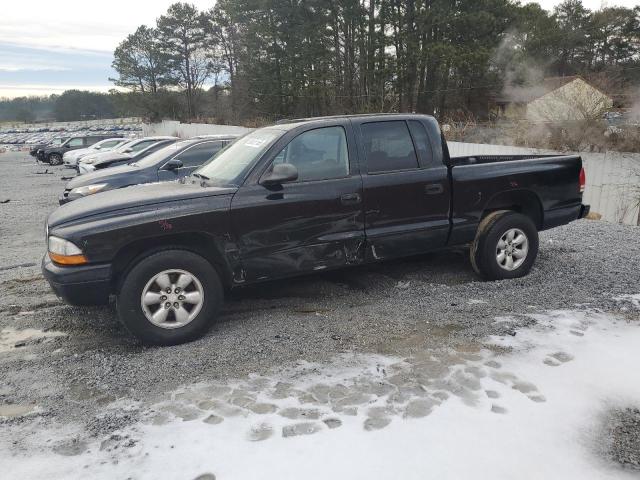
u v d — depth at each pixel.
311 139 4.87
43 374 3.94
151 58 70.50
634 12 30.88
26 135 85.44
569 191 5.98
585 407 3.29
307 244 4.78
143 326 4.26
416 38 33.38
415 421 3.14
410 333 4.42
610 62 30.75
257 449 2.92
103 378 3.83
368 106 35.03
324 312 5.01
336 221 4.86
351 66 39.00
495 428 3.07
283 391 3.53
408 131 5.26
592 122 14.31
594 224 9.13
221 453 2.89
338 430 3.07
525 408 3.28
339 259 4.94
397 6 33.53
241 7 47.03
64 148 31.41
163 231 4.27
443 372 3.73
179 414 3.30
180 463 2.82
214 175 4.97
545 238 7.80
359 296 5.42
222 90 64.81
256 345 4.29
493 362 3.86
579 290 5.36
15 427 3.24
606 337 4.25
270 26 43.12
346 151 4.97
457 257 6.71
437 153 5.36
